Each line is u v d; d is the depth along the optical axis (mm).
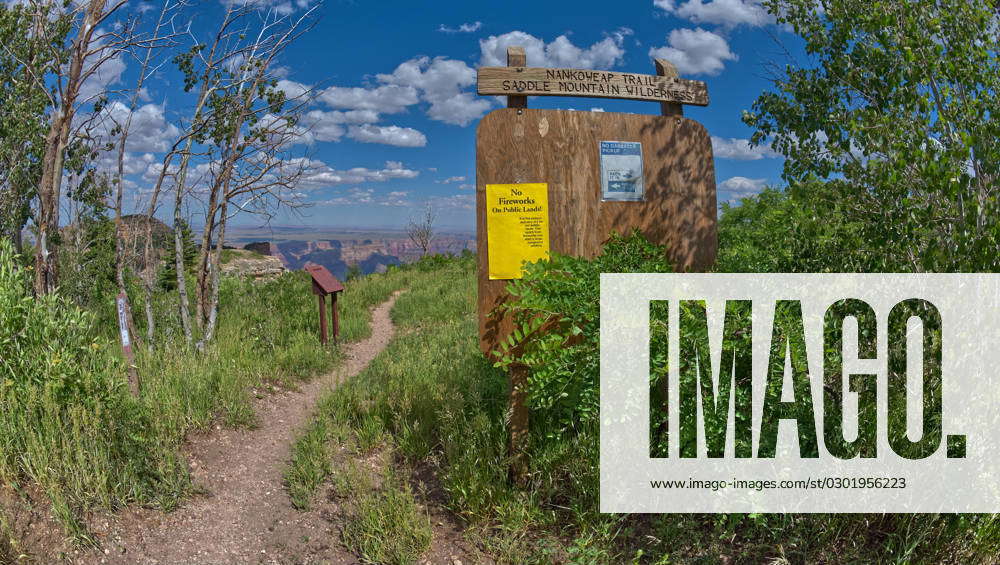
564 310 4148
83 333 4996
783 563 3447
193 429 5648
